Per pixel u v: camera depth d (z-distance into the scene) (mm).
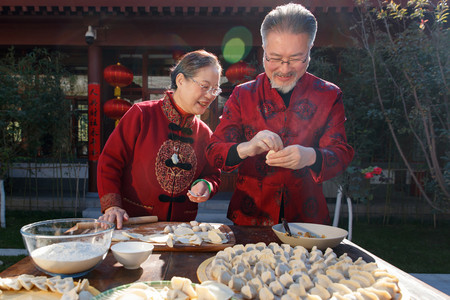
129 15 6254
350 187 4746
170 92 1854
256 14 6082
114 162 1721
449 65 4289
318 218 1739
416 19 5387
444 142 5598
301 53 1408
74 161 7891
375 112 5164
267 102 1704
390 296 824
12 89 5816
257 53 7016
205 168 1968
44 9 6023
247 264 1009
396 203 7066
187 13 6074
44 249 951
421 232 6023
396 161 6750
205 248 1237
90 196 7133
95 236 1005
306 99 1693
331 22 6504
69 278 895
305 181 1728
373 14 5164
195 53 1694
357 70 5852
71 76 7102
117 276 1003
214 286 840
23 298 839
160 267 1084
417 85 4363
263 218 1749
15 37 6734
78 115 7641
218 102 7770
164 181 1796
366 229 6133
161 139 1797
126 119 1778
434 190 5340
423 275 3988
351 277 942
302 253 1115
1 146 6070
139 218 1594
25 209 6945
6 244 4785
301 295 839
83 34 6727
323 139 1706
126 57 8055
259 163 1744
